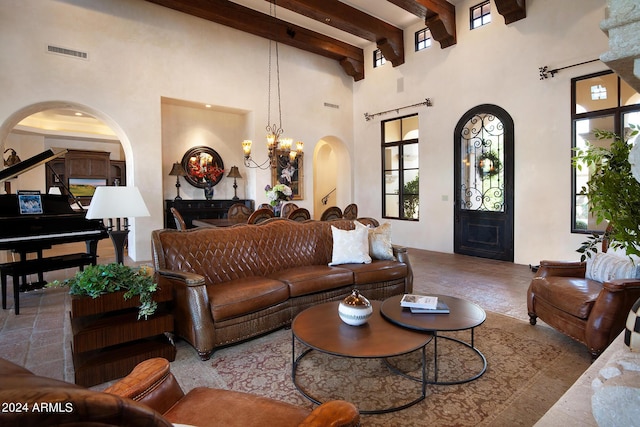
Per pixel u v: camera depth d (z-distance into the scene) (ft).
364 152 27.20
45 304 12.05
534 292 9.53
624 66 2.58
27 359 8.05
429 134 22.30
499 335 9.11
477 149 19.99
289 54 24.36
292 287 9.71
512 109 18.12
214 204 22.84
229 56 21.63
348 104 27.81
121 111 17.93
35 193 14.30
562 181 16.48
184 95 19.95
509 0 17.19
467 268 17.13
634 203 3.15
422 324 6.82
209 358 8.07
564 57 16.26
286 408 3.94
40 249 13.48
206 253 9.98
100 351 7.43
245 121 23.86
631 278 7.88
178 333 8.65
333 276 10.58
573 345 8.48
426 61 22.33
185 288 8.19
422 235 23.04
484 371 7.25
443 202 21.68
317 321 7.24
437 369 7.39
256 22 21.53
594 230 15.67
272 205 17.62
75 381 6.69
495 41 18.74
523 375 7.11
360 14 21.18
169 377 4.28
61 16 16.29
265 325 9.17
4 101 15.10
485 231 19.65
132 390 3.78
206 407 3.97
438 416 5.83
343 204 28.71
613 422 2.64
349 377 7.16
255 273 10.80
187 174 22.47
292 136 24.63
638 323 3.38
